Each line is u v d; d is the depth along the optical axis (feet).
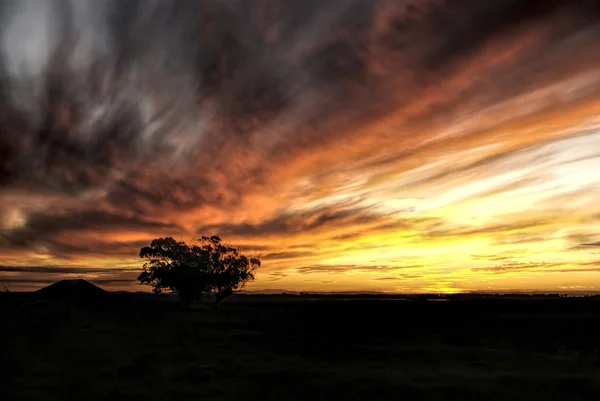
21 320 124.06
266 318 225.15
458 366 78.02
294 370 72.28
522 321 202.08
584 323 187.32
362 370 73.26
